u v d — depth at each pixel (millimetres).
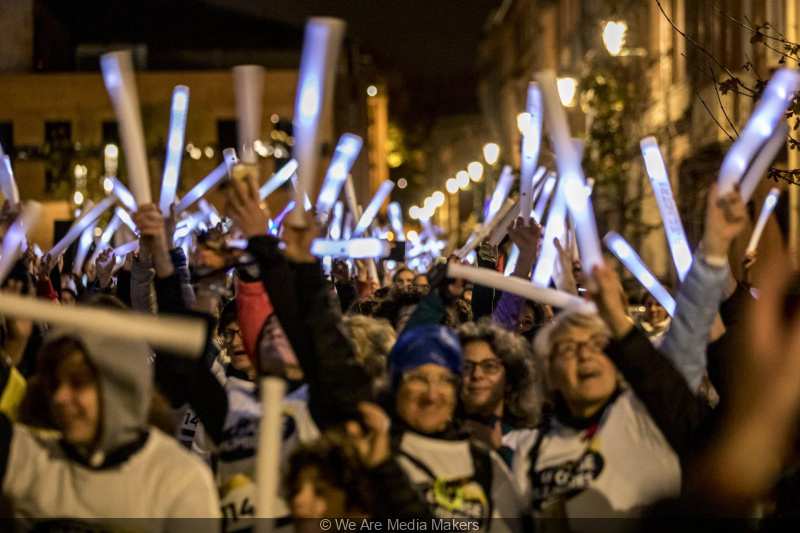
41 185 30391
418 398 3234
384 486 2838
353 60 38781
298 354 3139
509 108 47688
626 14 24297
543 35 39188
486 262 5832
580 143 3256
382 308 5547
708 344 3473
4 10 31828
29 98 31312
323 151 31672
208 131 31719
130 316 2301
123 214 7043
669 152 20547
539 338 3381
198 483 2777
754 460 1753
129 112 3023
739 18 13445
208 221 6938
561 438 3309
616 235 3596
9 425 2896
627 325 2967
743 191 2902
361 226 6238
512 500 3217
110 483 2727
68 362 2684
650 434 3113
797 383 1688
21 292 4523
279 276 3129
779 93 2617
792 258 1715
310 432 3502
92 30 35094
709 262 2963
